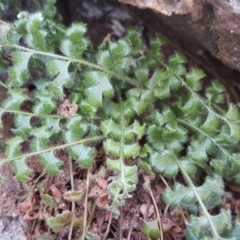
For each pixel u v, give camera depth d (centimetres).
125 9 21
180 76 18
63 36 17
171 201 15
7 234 16
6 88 18
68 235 16
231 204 17
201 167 17
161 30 20
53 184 16
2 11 19
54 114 16
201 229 15
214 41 17
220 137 16
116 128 16
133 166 15
